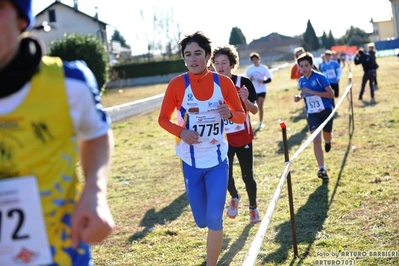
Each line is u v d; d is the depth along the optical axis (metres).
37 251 2.10
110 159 2.26
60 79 2.07
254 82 14.48
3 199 2.06
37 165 2.07
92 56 35.53
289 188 5.41
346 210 6.78
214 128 4.89
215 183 4.82
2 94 2.00
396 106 16.33
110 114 18.89
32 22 2.06
